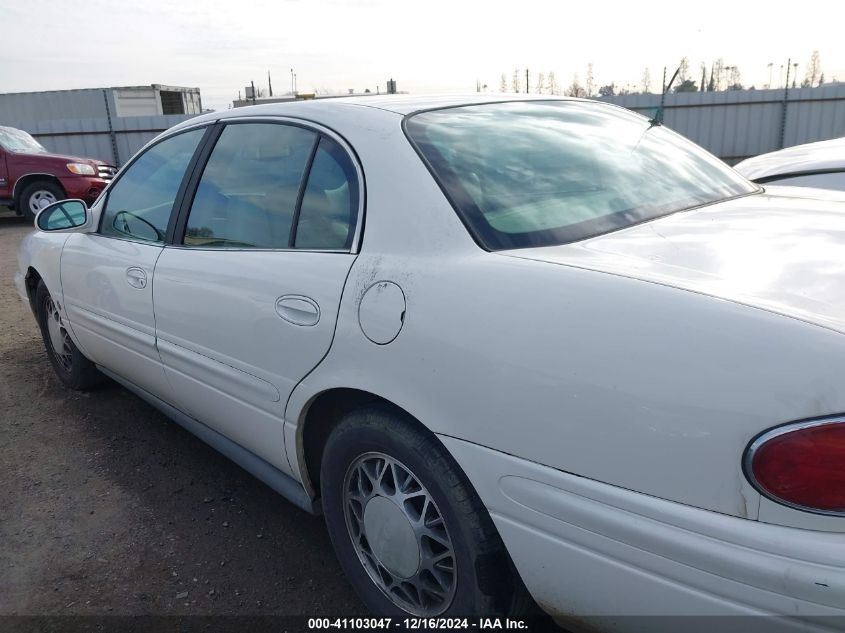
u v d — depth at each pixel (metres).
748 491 1.35
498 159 2.26
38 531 2.91
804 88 15.84
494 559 1.83
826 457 1.28
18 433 3.84
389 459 2.03
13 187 12.62
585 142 2.55
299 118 2.54
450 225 1.96
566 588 1.65
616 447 1.50
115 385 4.50
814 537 1.29
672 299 1.52
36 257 4.12
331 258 2.17
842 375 1.30
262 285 2.35
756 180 4.72
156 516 3.00
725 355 1.40
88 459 3.52
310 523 2.93
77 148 17.94
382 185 2.13
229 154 2.79
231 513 3.01
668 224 2.13
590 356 1.54
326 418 2.34
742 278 1.63
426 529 1.98
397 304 1.91
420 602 2.07
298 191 2.42
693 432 1.40
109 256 3.30
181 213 2.92
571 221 2.08
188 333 2.74
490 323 1.71
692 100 16.30
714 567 1.38
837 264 1.71
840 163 4.41
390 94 2.79
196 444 3.67
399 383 1.89
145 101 20.97
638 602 1.52
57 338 4.31
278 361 2.29
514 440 1.66
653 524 1.45
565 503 1.58
